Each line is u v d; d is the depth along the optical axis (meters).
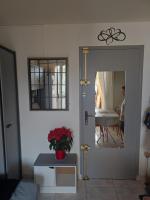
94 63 2.77
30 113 2.87
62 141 2.59
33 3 1.95
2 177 2.29
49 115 2.87
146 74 2.72
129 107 2.81
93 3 1.97
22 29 2.73
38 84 2.81
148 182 2.80
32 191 1.86
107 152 2.92
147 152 2.82
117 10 2.18
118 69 2.76
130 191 2.60
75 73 2.78
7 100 2.44
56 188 2.56
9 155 2.48
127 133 2.86
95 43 2.71
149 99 2.76
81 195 2.52
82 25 2.69
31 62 2.78
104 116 2.87
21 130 2.91
